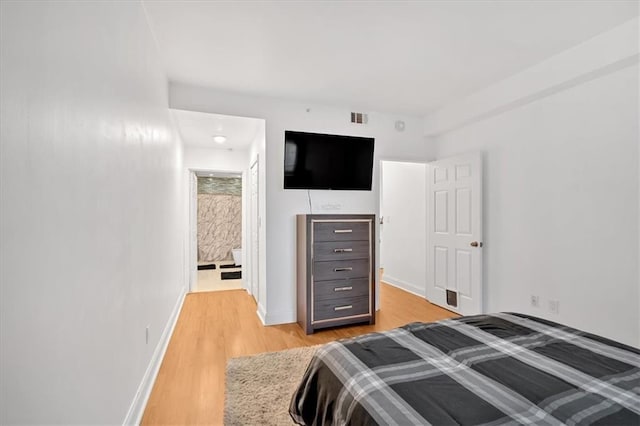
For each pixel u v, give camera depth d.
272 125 3.43
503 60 2.69
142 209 1.96
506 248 3.26
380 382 1.09
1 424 0.69
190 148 4.85
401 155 4.05
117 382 1.45
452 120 3.69
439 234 4.05
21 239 0.77
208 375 2.28
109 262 1.35
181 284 4.30
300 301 3.33
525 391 1.02
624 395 1.00
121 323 1.51
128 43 1.65
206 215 7.86
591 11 2.04
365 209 3.83
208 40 2.35
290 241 3.48
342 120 3.74
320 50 2.50
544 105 2.89
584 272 2.59
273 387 2.08
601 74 2.42
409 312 3.82
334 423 1.12
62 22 0.96
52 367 0.89
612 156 2.41
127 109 1.63
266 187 3.40
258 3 1.93
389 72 2.89
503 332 1.54
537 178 2.96
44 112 0.87
